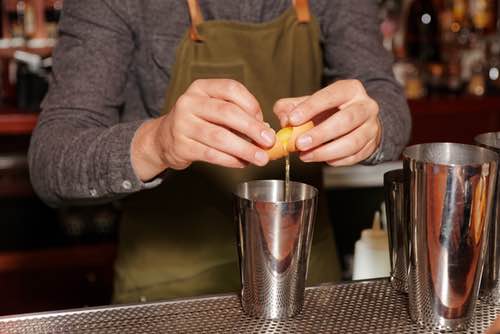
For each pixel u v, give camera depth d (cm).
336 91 93
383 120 111
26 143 262
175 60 125
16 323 84
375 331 82
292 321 84
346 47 129
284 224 81
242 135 91
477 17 291
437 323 83
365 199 220
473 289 82
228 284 131
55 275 273
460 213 78
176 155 92
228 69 126
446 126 279
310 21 129
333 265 138
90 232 278
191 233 132
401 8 291
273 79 129
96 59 117
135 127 102
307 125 90
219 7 126
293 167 131
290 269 83
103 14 118
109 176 101
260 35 126
